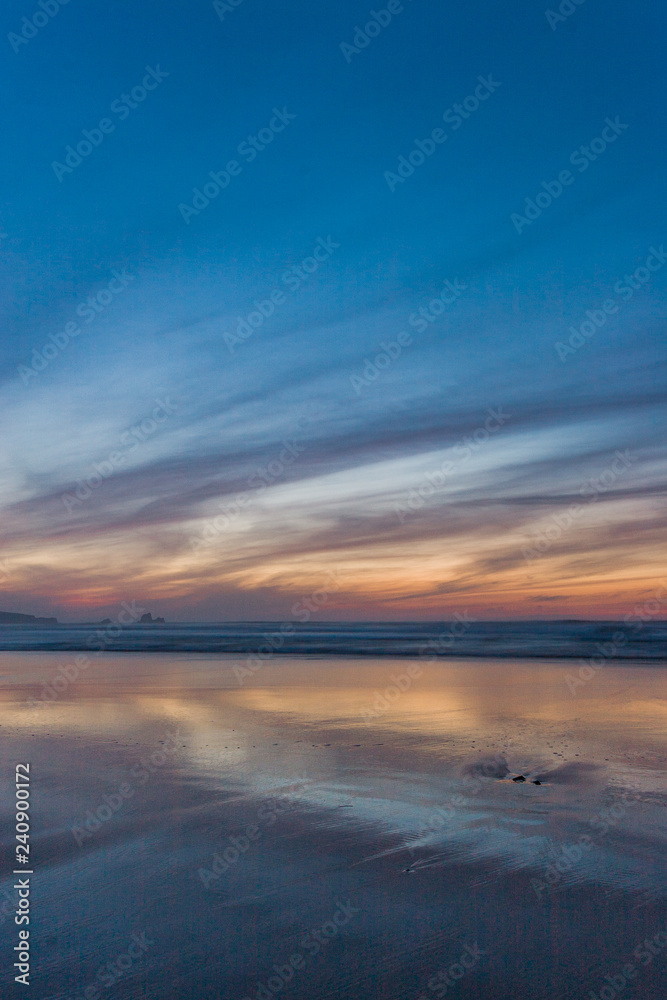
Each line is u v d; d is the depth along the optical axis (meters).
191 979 4.19
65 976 4.22
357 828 6.66
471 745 9.98
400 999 3.98
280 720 12.10
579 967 4.28
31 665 24.23
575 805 7.28
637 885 5.38
